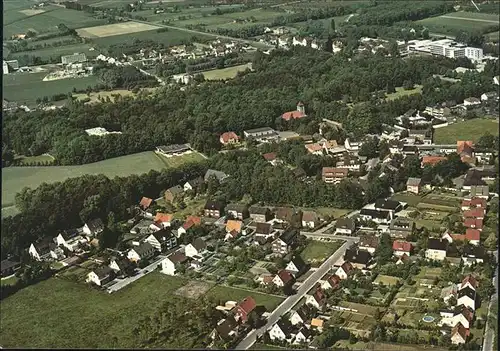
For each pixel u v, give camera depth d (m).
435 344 153.38
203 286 185.38
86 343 162.00
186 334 161.88
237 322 162.62
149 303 178.38
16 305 182.12
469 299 166.62
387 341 155.25
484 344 153.25
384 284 181.12
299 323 162.38
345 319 165.25
